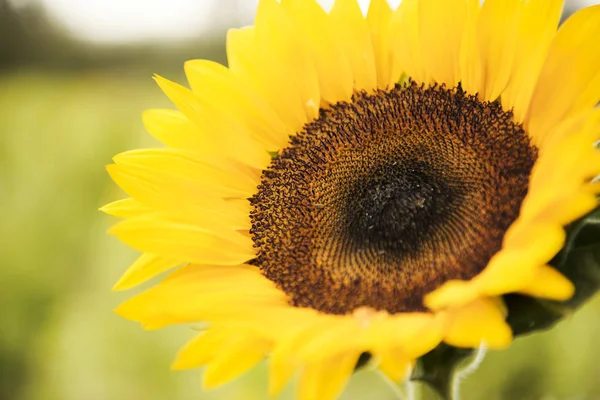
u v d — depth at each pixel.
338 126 0.46
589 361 0.70
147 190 0.43
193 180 0.45
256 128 0.46
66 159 1.34
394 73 0.45
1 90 1.95
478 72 0.43
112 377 0.87
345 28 0.45
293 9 0.46
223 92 0.45
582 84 0.40
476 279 0.38
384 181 0.44
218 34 1.71
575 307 0.36
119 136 1.41
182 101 0.45
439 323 0.36
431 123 0.44
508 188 0.41
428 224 0.42
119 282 0.42
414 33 0.44
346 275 0.43
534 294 0.36
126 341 0.89
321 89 0.46
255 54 0.46
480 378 0.70
